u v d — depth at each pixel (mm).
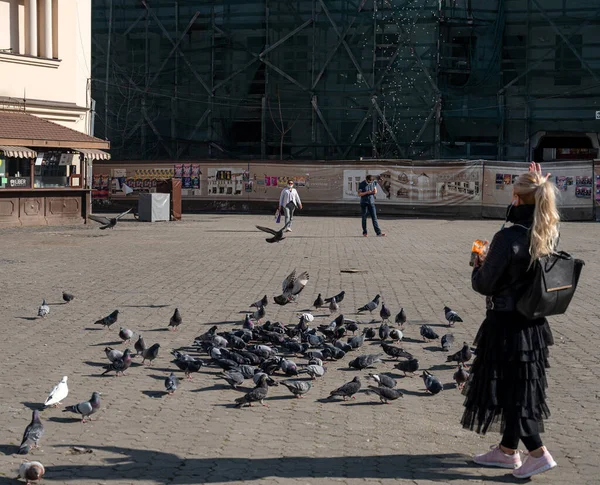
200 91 50531
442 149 47312
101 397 8289
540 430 5988
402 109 47531
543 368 5992
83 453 6566
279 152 50094
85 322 12438
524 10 47438
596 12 46406
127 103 50656
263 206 43250
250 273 18422
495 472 6125
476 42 47406
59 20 34594
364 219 29391
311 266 19844
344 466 6262
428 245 25797
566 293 5832
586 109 47031
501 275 5867
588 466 6277
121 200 44750
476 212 39844
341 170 41875
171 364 9797
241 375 8570
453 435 7090
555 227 5793
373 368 9703
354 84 48344
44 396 8289
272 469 6188
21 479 5902
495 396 5941
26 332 11617
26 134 30609
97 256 21734
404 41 47219
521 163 38812
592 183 37688
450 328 12234
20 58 32844
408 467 6238
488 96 47469
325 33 48469
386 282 17172
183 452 6598
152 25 50531
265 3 49094
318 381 9070
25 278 17266
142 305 13992
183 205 44312
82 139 32625
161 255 22094
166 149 50750
